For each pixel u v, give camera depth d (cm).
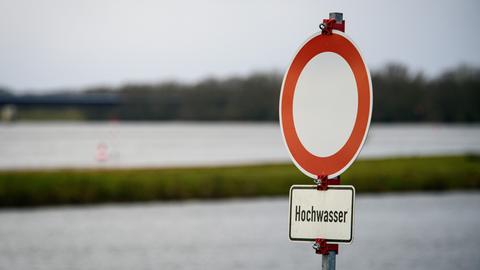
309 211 1495
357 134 1453
